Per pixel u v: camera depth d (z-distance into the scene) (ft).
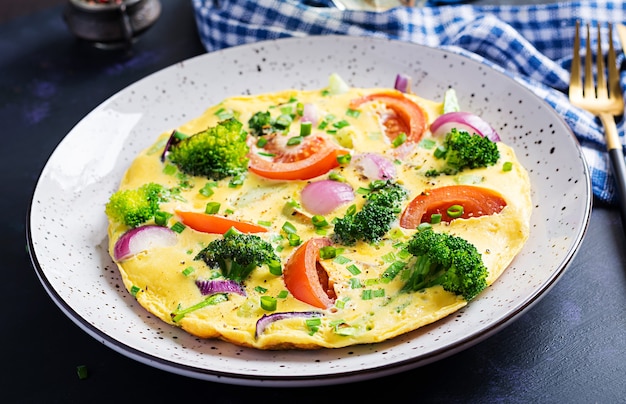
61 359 1.83
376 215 1.85
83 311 1.76
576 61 2.28
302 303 1.76
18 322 1.89
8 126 2.34
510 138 2.09
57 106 2.39
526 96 2.09
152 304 1.81
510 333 1.81
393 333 1.70
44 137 2.31
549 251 1.83
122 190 1.99
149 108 2.21
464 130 2.02
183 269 1.84
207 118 2.13
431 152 2.01
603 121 2.16
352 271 1.80
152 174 2.02
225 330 1.74
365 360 1.69
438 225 1.87
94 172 2.09
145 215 1.91
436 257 1.73
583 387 1.73
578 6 2.41
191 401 1.75
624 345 1.78
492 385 1.74
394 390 1.74
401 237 1.85
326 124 2.08
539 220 1.91
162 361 1.66
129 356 1.69
